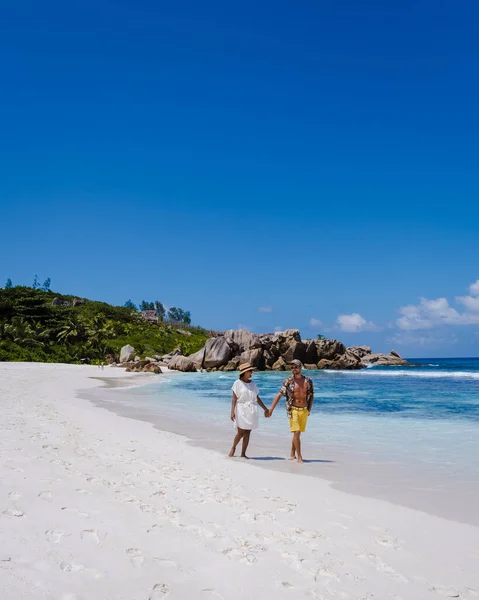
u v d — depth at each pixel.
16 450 7.91
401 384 31.91
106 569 3.81
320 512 5.82
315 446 10.66
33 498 5.39
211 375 45.09
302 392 9.18
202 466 8.20
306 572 4.04
